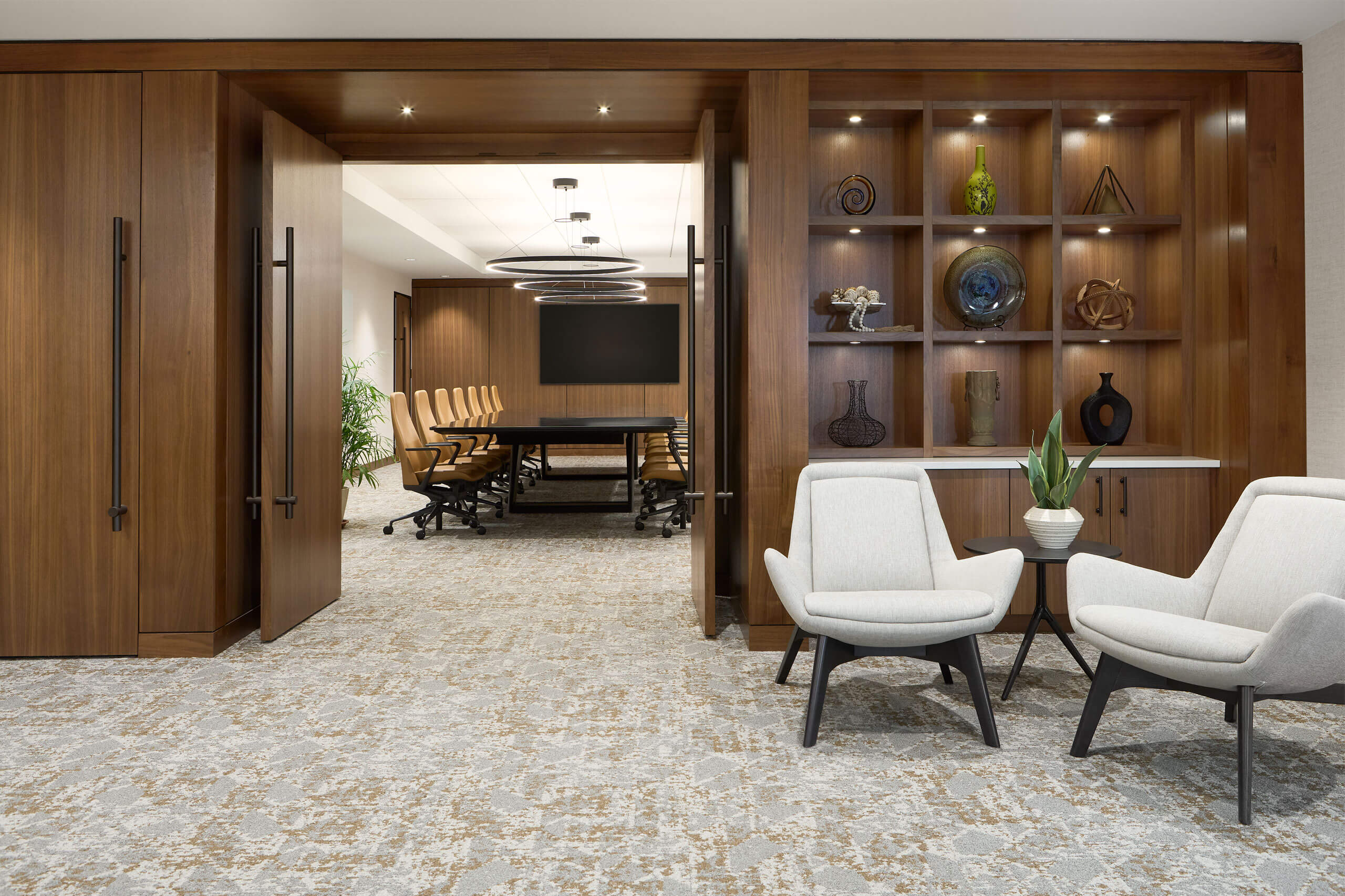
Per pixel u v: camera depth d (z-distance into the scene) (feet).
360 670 11.38
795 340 12.45
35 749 8.81
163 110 11.91
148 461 11.98
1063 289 14.62
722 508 15.72
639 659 11.94
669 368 45.37
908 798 7.78
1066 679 11.09
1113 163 14.55
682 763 8.53
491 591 16.03
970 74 12.42
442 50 12.23
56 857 6.75
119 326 11.77
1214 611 9.14
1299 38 12.39
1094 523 13.16
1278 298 12.64
